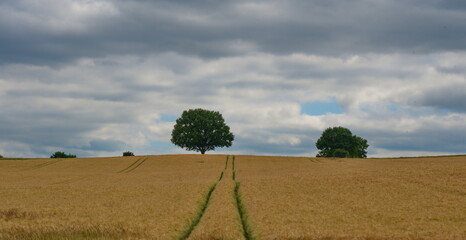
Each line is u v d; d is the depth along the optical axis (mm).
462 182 46625
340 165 83125
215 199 39469
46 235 25719
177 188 47969
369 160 94688
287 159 104375
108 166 93625
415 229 26984
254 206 35688
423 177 50938
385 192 42844
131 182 59781
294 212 33031
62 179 66688
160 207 35438
